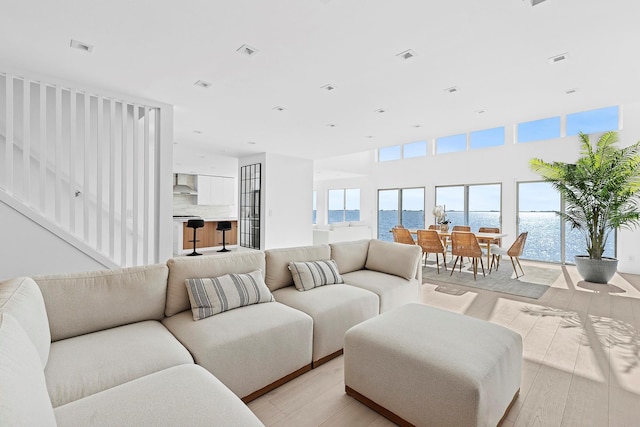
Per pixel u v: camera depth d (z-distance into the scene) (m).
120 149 3.78
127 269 2.02
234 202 11.03
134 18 2.02
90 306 1.80
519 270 5.61
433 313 2.14
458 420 1.43
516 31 2.15
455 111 3.90
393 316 2.08
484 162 7.43
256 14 1.98
